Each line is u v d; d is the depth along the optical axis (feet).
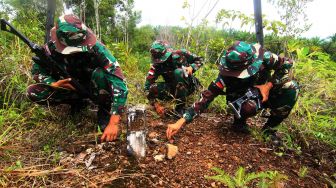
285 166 10.53
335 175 10.28
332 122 13.50
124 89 10.00
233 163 10.19
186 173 9.53
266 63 10.59
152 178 9.18
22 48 15.08
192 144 11.07
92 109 13.24
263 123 13.42
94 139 10.93
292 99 11.10
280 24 16.62
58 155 9.95
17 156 9.95
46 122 11.76
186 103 14.08
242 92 11.13
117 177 9.06
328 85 14.79
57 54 10.42
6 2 17.38
